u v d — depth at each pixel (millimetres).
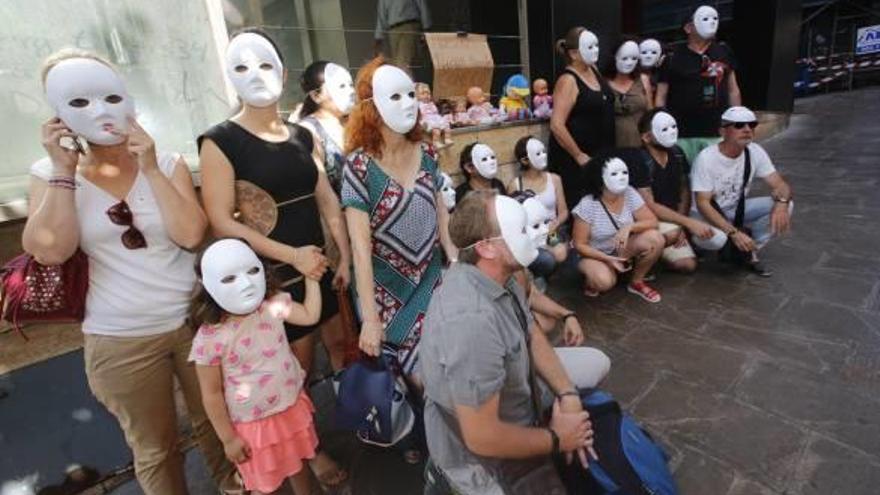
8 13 1978
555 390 1559
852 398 2100
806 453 1846
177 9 2412
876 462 1770
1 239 1978
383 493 1940
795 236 3896
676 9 13344
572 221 3543
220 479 1922
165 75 2418
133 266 1520
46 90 1330
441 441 1396
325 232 2369
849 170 5531
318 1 3816
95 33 2201
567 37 3547
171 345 1621
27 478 2018
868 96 12461
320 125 2469
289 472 1719
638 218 3211
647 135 3369
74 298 1462
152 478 1667
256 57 1743
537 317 2262
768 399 2154
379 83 1748
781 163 6332
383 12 4234
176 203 1513
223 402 1621
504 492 1349
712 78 3805
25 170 2076
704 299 3123
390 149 1875
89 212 1445
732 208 3453
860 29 14734
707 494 1729
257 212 1817
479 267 1387
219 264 1474
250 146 1773
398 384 1812
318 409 2498
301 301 1948
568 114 3557
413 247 1915
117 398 1568
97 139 1365
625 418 1595
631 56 3699
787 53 8406
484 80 4500
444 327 1253
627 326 2916
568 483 1469
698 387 2295
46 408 2061
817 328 2637
